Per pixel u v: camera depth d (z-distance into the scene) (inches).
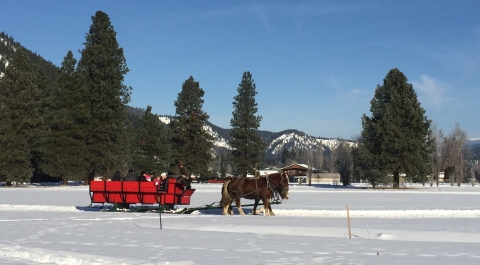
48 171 2583.7
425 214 877.8
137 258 421.1
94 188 933.2
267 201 848.3
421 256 429.1
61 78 2642.7
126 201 911.7
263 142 3358.8
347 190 2380.7
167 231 614.9
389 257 423.8
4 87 2471.7
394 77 2662.4
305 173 5196.9
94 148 2554.1
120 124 2637.8
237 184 868.6
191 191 901.8
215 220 747.4
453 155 3609.7
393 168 2551.7
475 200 1449.3
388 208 1085.8
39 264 409.1
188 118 3277.6
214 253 447.2
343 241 527.8
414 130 2593.5
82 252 455.2
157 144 3137.3
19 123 2449.6
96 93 2573.8
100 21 2677.2
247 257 426.0
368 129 2677.2
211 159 3326.8
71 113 2564.0
